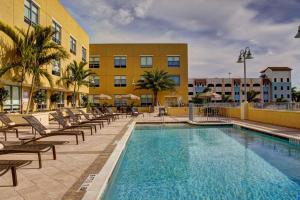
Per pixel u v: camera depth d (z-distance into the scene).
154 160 8.94
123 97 34.34
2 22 14.15
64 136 11.88
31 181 5.30
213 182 6.53
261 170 7.60
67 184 5.11
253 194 5.68
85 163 6.76
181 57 41.22
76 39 29.44
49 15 21.38
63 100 27.33
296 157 9.32
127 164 8.38
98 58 41.25
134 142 12.67
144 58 41.31
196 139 13.52
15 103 17.98
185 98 41.03
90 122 15.11
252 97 73.81
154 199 5.42
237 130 16.91
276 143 12.20
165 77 38.88
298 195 5.63
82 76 27.14
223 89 80.25
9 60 15.31
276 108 20.09
